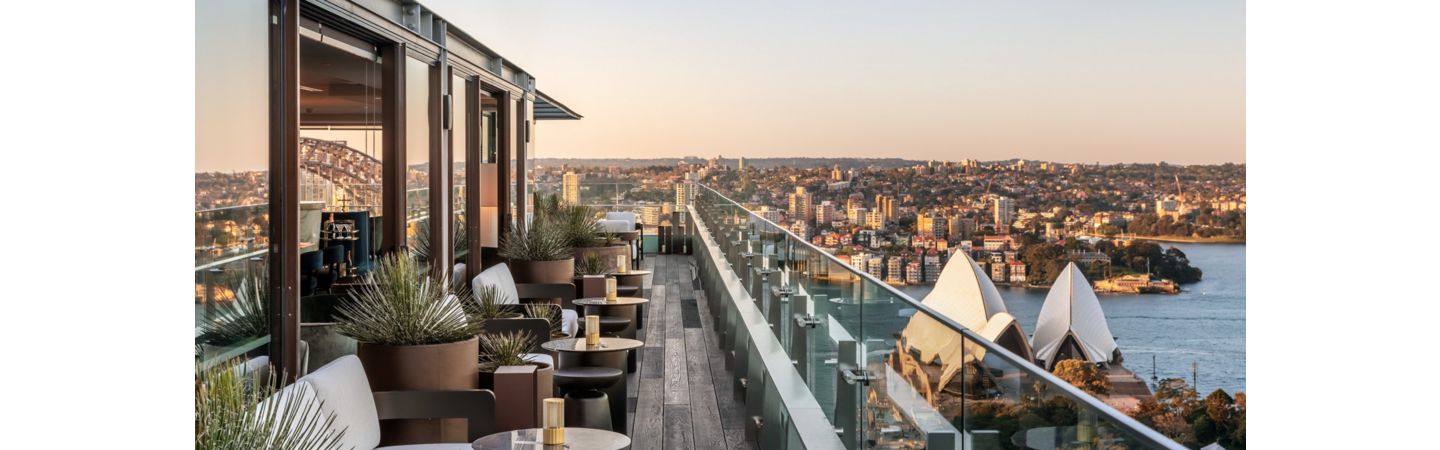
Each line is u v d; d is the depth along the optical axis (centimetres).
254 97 423
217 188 389
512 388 459
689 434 619
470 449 387
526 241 924
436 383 467
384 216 622
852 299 482
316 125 634
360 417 393
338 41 552
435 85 703
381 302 495
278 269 447
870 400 446
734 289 965
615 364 648
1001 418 287
